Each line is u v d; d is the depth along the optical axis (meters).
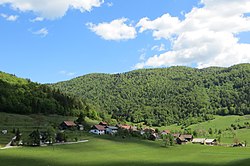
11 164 104.81
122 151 158.38
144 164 119.81
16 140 156.75
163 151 173.88
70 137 191.75
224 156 154.00
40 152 134.88
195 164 123.38
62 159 120.94
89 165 111.00
